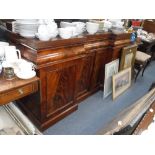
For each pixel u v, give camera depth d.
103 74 2.38
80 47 1.62
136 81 3.01
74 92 1.85
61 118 1.84
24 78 1.19
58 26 1.68
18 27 1.36
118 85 2.44
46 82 1.42
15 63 1.29
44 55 1.30
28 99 1.62
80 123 1.85
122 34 2.24
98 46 2.01
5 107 1.19
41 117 1.56
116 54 2.33
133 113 1.03
